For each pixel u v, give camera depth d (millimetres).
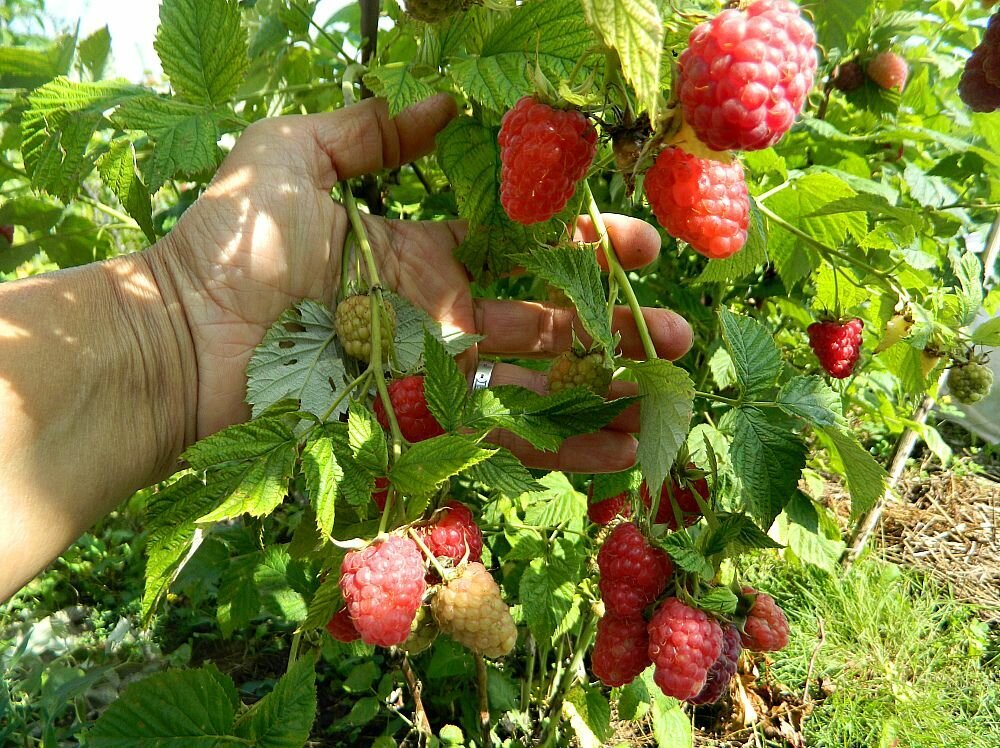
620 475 259
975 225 478
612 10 120
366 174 242
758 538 193
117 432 207
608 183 324
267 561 347
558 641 424
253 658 527
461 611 160
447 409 174
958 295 330
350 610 153
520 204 169
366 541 162
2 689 413
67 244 356
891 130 417
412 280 251
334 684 491
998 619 613
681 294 405
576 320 268
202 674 200
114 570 600
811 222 315
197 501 167
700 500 194
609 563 189
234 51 223
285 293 227
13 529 183
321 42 333
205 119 220
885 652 544
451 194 352
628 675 187
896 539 722
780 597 580
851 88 416
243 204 218
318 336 215
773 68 134
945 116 464
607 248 208
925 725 491
